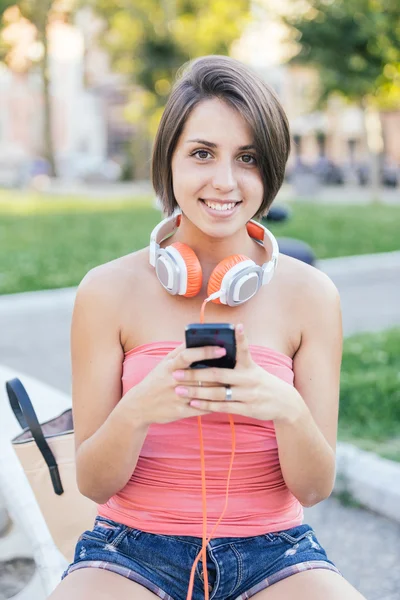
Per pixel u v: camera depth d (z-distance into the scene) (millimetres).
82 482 1671
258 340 1693
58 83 39125
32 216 16406
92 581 1546
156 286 1729
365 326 7156
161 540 1615
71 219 15625
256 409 1497
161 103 22969
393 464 3588
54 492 2047
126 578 1564
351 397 4590
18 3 27750
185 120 1676
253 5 21156
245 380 1475
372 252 10945
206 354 1438
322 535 3193
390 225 14062
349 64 17250
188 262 1624
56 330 7043
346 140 34344
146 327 1699
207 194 1670
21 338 6754
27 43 29938
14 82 38781
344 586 1566
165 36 22016
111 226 14266
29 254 10883
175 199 1816
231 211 1688
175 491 1629
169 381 1488
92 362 1702
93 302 1706
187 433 1623
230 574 1590
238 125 1647
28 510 2203
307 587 1557
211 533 1608
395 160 32875
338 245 11531
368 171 28516
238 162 1689
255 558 1608
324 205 18953
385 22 16266
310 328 1741
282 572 1598
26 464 2043
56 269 9617
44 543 2109
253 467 1639
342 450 3732
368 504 3400
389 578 2850
